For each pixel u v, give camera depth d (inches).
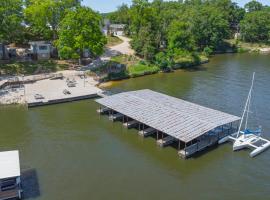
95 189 1536.7
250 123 2282.2
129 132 2149.4
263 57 5324.8
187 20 5487.2
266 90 3139.8
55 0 3897.6
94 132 2142.0
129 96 2381.9
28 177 1621.6
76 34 3420.3
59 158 1812.3
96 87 3053.6
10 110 2487.7
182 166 1749.5
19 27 3499.0
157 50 4232.3
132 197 1482.5
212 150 1908.2
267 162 1788.9
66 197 1472.7
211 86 3282.5
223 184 1589.6
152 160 1806.1
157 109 2121.1
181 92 3058.6
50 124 2255.2
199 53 5226.4
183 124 1907.0
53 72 3361.2
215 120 1943.9
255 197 1492.4
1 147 1916.8
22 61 3499.0
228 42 6284.5
